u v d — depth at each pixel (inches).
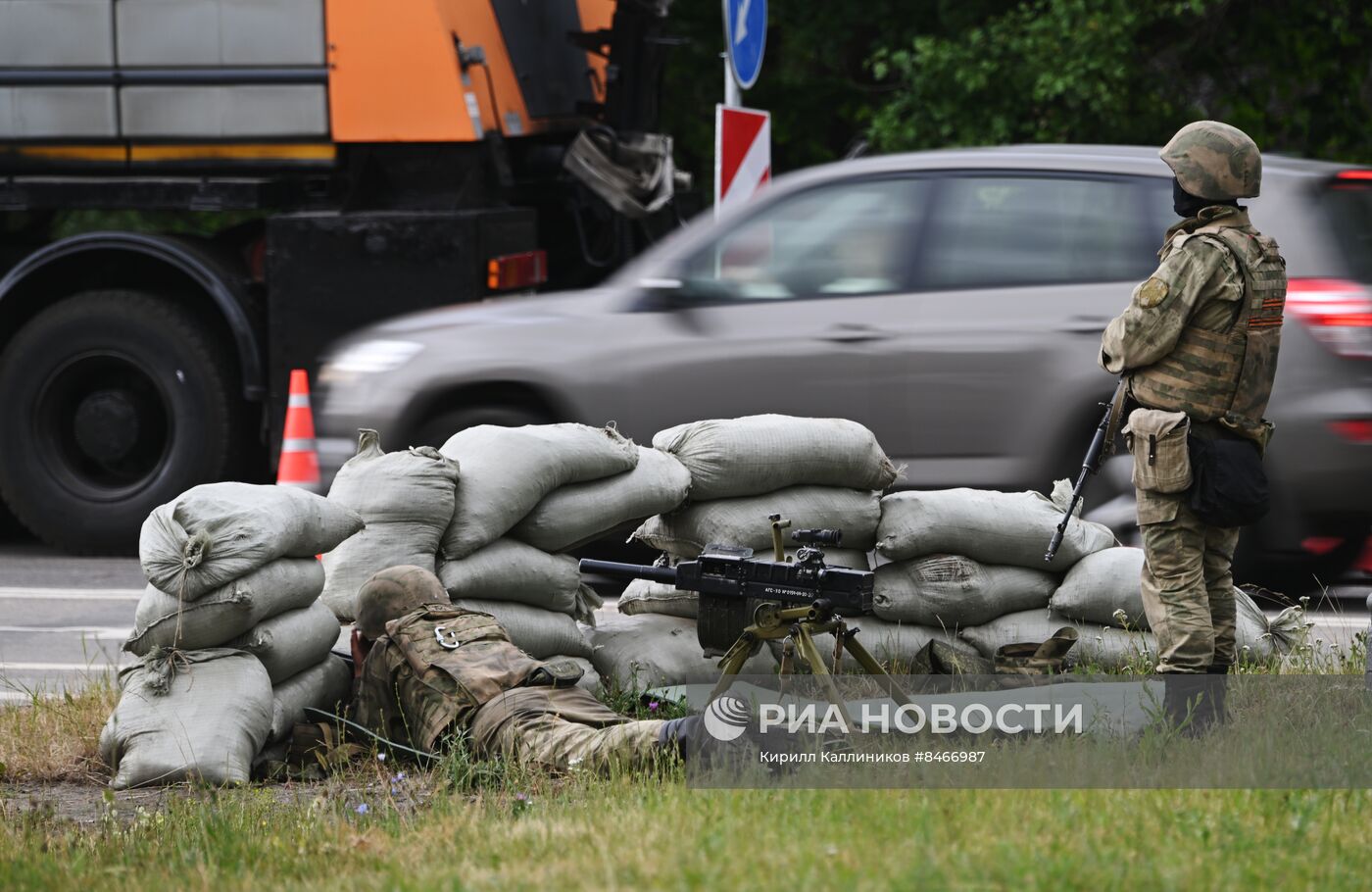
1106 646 973.8
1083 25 2181.3
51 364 1471.5
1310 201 1109.1
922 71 2300.7
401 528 910.4
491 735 788.6
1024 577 999.0
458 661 815.1
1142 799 654.5
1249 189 780.6
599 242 1622.8
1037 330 1141.7
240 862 641.6
